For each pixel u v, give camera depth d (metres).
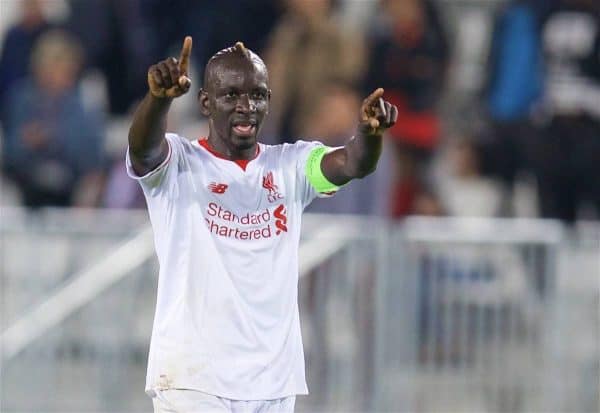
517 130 45.62
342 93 42.62
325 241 35.75
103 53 46.78
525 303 36.06
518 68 45.34
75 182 44.62
